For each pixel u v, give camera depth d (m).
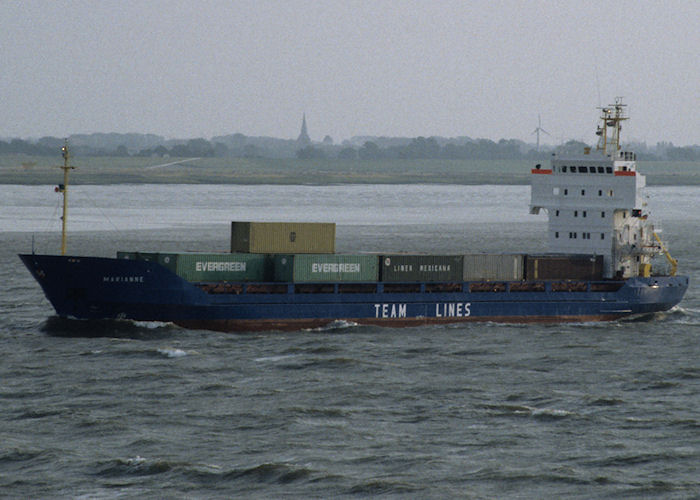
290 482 157.88
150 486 155.75
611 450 174.62
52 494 152.12
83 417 189.00
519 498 153.00
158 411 194.50
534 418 193.50
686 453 173.12
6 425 184.38
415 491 154.62
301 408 196.88
